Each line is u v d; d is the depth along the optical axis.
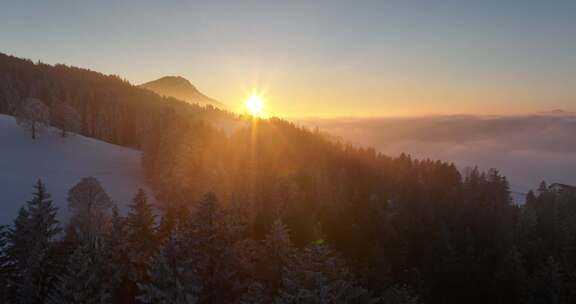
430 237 56.00
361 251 46.81
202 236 24.58
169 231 36.03
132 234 32.78
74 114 101.62
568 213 70.44
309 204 59.84
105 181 76.69
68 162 85.50
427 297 43.72
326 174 73.19
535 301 40.84
